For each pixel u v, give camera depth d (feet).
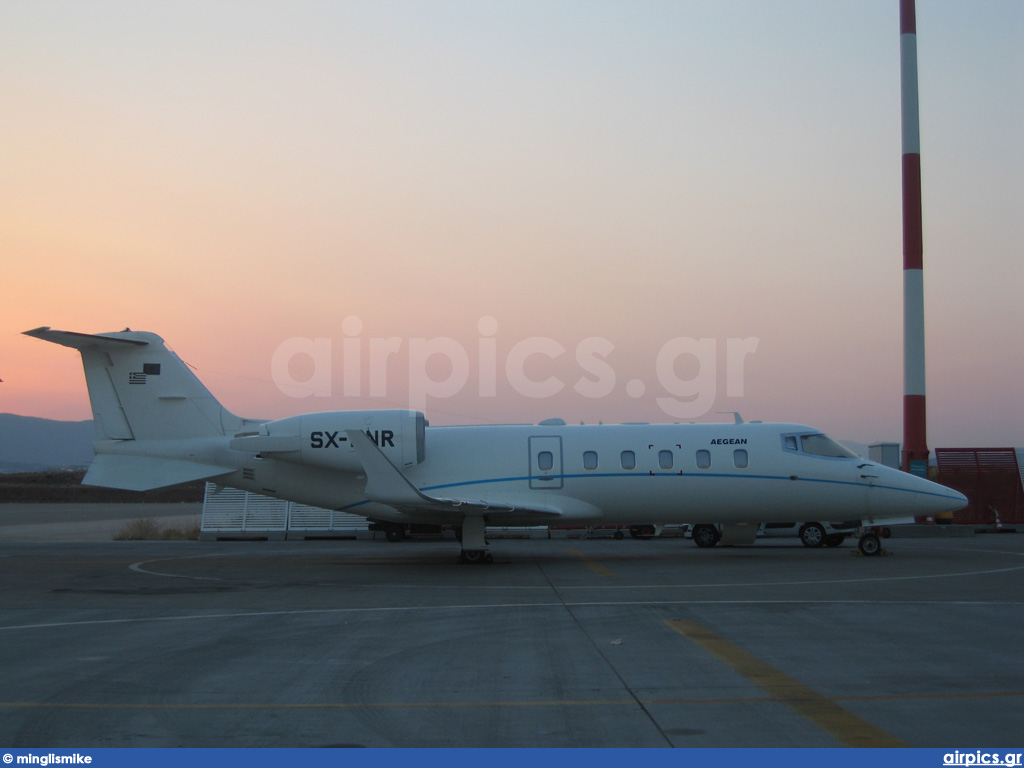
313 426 65.21
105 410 69.00
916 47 102.01
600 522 68.28
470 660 29.99
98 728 22.26
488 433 68.03
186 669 28.91
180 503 233.96
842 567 60.03
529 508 62.18
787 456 67.26
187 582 53.78
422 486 66.39
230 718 23.06
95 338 67.56
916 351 99.81
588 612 40.47
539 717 22.90
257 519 98.53
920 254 100.27
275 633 35.70
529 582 52.54
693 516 67.87
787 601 43.62
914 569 58.59
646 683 26.53
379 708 23.90
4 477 344.08
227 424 69.51
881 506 67.26
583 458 66.59
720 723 22.30
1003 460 105.81
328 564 65.10
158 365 69.41
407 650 31.86
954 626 36.24
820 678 27.07
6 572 59.77
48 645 33.27
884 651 31.14
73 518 147.43
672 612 40.24
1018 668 28.37
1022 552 71.87
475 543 64.85
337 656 30.86
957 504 67.31
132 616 40.37
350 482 67.36
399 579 54.80
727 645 32.35
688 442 67.41
